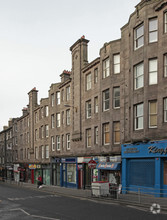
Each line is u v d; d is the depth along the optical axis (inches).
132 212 511.8
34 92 1813.5
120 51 915.4
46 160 1524.4
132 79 817.5
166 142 692.7
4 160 2479.1
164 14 736.3
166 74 720.3
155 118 738.8
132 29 831.1
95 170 1008.9
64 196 853.8
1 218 492.1
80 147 1134.4
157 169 714.2
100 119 985.5
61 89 1368.1
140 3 796.6
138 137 779.4
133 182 808.3
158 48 737.6
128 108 853.2
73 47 1242.0
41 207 620.7
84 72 1136.8
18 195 909.2
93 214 506.9
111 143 912.9
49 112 1492.4
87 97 1101.7
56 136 1401.3
